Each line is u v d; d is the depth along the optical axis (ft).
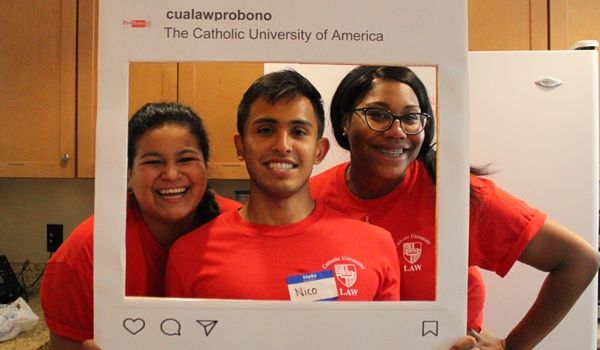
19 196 5.21
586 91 3.20
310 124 2.38
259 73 3.51
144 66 3.43
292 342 1.81
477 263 3.08
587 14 3.86
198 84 3.48
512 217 2.94
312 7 1.83
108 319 1.78
